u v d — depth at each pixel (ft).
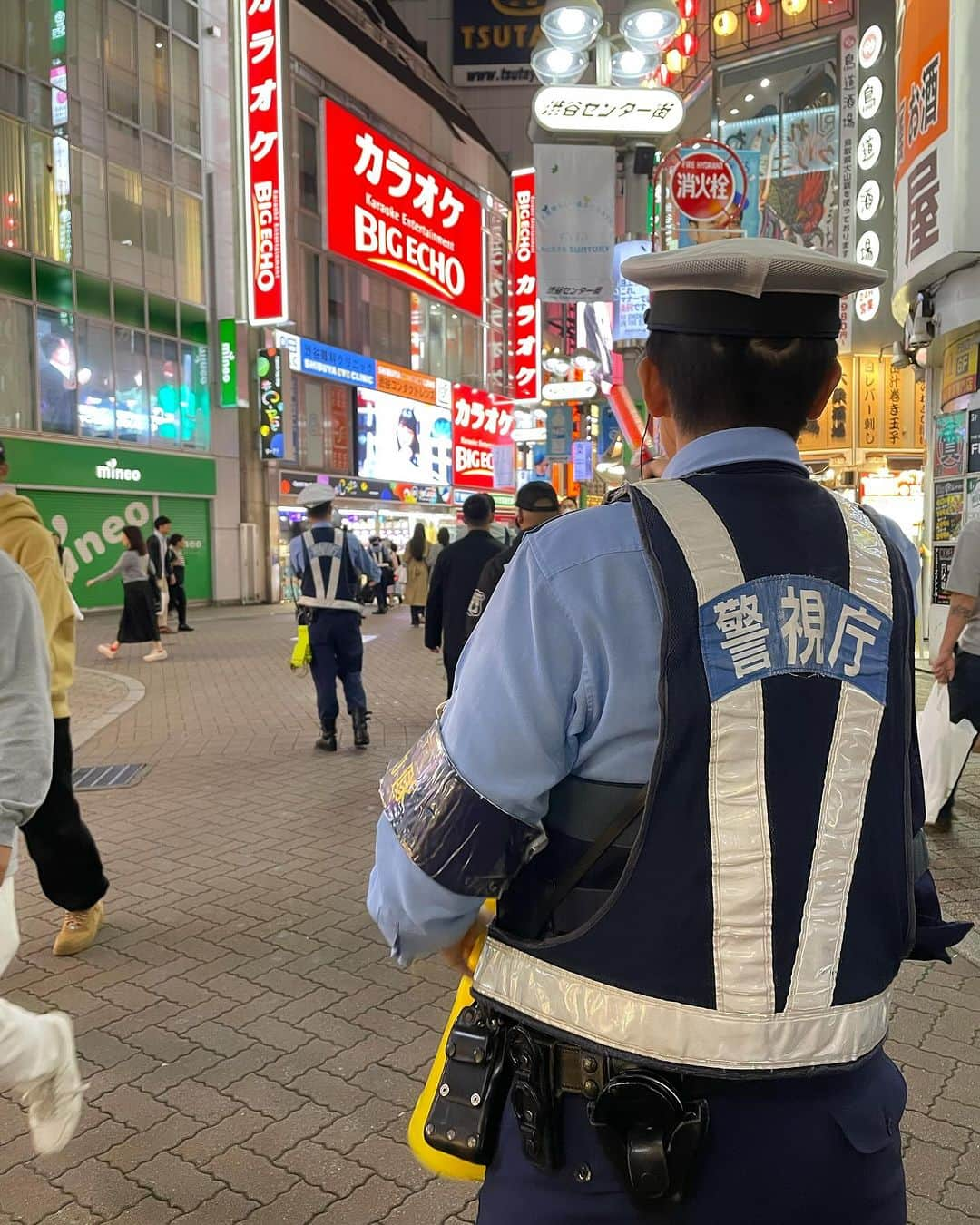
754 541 3.54
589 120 27.91
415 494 105.50
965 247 24.84
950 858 14.71
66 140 62.75
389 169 99.66
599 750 3.49
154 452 70.69
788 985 3.30
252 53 72.79
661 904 3.32
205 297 76.07
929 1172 7.76
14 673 6.59
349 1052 9.73
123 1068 9.42
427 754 3.63
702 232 25.32
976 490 28.04
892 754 3.61
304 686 33.94
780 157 57.98
